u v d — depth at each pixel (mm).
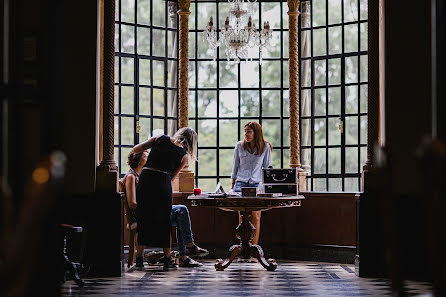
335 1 9703
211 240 9688
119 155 9422
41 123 3246
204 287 6789
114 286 6816
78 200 7512
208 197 8055
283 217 9672
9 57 3215
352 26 9531
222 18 10141
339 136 9617
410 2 7324
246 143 9297
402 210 7152
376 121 7672
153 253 8648
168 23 9992
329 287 6789
